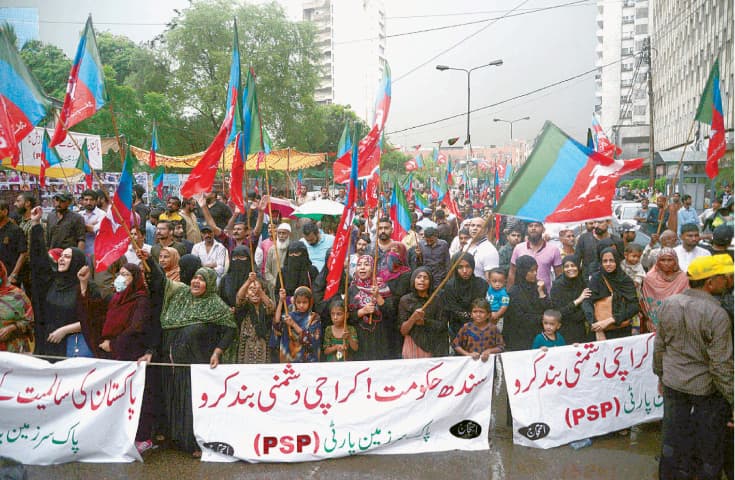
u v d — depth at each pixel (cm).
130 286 527
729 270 414
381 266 702
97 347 553
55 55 3234
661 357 445
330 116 6209
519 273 606
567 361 526
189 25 3784
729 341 409
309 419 499
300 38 3997
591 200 501
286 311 558
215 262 789
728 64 2878
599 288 573
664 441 443
